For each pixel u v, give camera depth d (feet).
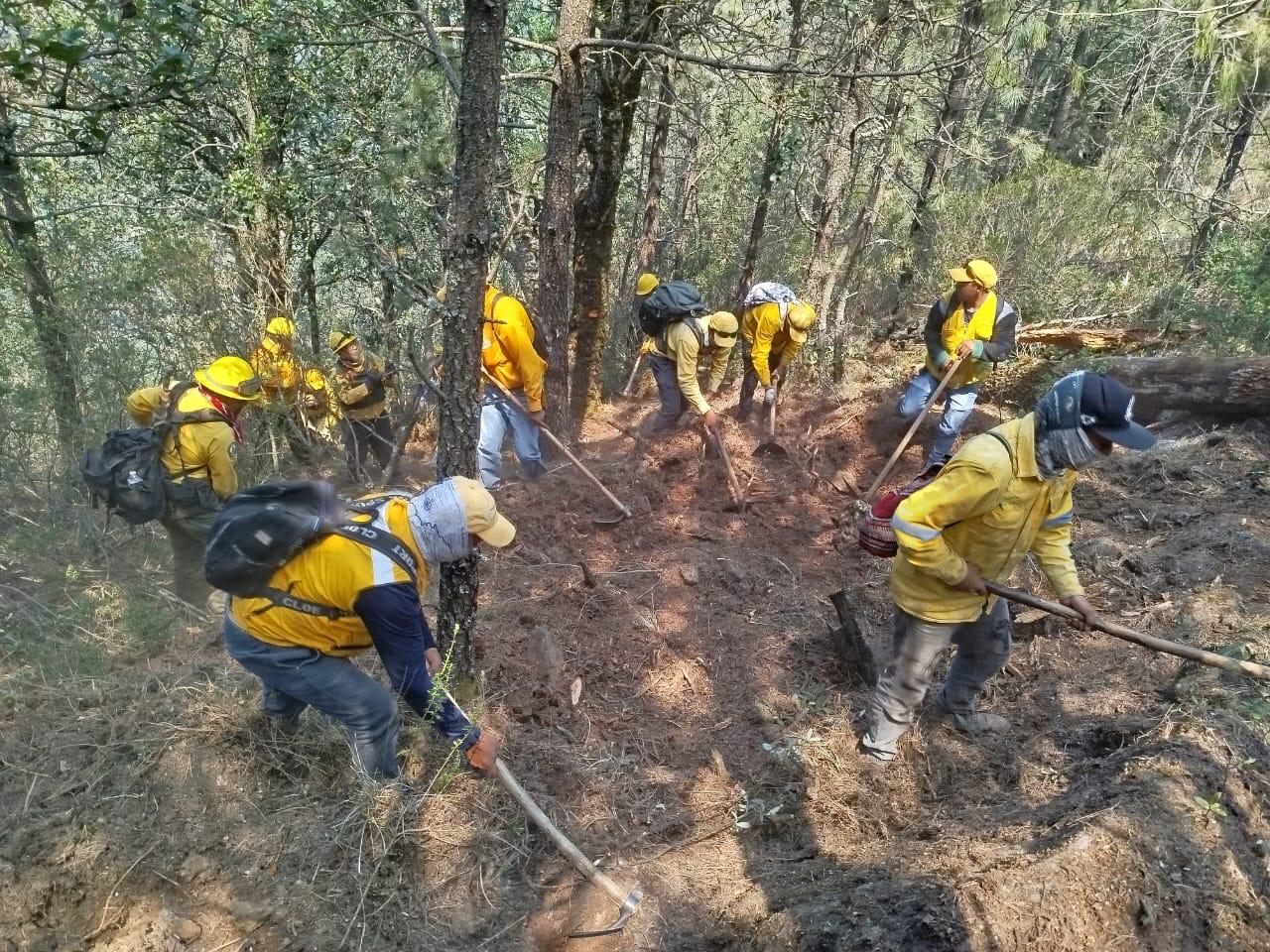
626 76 22.99
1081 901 8.27
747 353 22.52
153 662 12.74
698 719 12.63
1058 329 26.71
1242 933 8.42
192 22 14.56
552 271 20.38
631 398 29.53
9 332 16.16
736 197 39.83
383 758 10.03
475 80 9.33
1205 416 21.29
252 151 22.11
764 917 8.97
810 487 20.08
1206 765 9.92
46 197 18.83
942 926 8.02
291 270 24.85
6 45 15.31
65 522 16.10
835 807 10.78
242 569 8.70
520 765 11.08
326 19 20.75
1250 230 31.76
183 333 18.44
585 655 13.62
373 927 9.00
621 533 17.95
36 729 10.64
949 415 19.70
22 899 8.77
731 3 27.14
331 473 21.45
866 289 35.70
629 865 9.95
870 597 13.74
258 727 10.68
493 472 19.03
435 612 13.88
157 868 9.16
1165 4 30.96
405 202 22.97
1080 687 12.47
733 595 15.88
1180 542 15.66
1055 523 10.11
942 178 31.04
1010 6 25.36
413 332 24.35
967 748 11.57
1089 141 46.06
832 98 23.94
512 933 9.18
